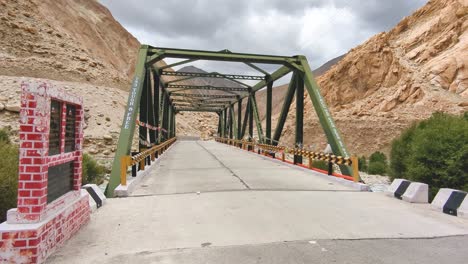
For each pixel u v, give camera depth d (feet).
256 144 71.05
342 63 253.24
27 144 11.93
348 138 187.52
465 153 27.07
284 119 55.62
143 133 43.06
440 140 28.89
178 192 27.27
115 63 221.87
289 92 52.70
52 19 172.86
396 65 221.46
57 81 113.80
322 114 40.55
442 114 40.65
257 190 28.48
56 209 13.58
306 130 215.72
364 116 195.93
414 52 232.32
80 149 16.60
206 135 246.27
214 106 139.74
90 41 205.57
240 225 17.69
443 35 228.02
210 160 57.93
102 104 104.53
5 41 126.52
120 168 29.40
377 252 13.76
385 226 17.76
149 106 51.93
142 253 13.43
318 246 14.44
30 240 11.30
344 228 17.29
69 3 224.12
